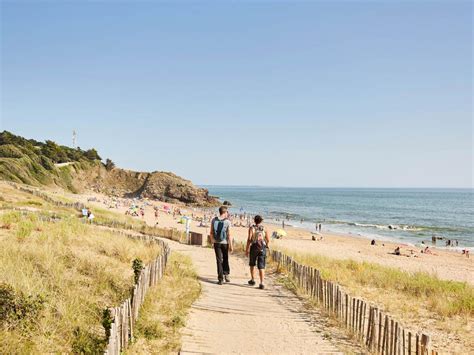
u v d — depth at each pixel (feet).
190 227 184.24
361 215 345.31
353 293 42.70
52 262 31.35
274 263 57.26
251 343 24.20
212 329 26.22
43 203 131.54
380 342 23.71
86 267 34.04
